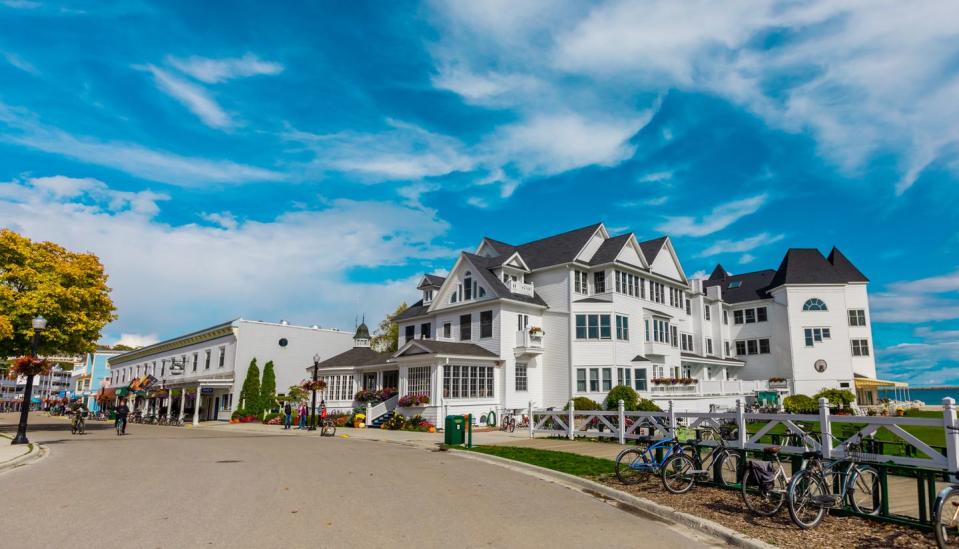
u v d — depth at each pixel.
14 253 30.78
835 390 39.88
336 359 41.78
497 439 22.58
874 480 8.74
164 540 7.02
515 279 36.16
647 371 34.78
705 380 40.75
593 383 33.56
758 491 9.39
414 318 39.88
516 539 7.46
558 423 23.06
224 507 9.03
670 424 17.08
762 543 7.27
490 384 32.66
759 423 24.53
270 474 12.83
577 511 9.44
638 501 10.08
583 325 34.31
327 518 8.34
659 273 40.50
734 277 54.81
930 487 7.80
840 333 45.53
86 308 32.31
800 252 48.94
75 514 8.46
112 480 11.83
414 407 31.28
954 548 7.00
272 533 7.42
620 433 20.06
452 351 30.92
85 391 77.19
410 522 8.21
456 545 7.06
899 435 10.15
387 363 34.44
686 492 10.69
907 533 7.70
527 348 33.62
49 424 39.47
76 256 33.19
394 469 14.09
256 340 45.72
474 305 34.69
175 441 22.72
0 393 130.62
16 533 7.32
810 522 8.09
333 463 15.09
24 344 30.31
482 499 10.23
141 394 52.47
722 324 49.59
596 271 35.88
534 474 13.78
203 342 50.16
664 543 7.51
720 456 11.18
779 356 47.50
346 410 38.94
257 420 42.03
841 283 46.41
